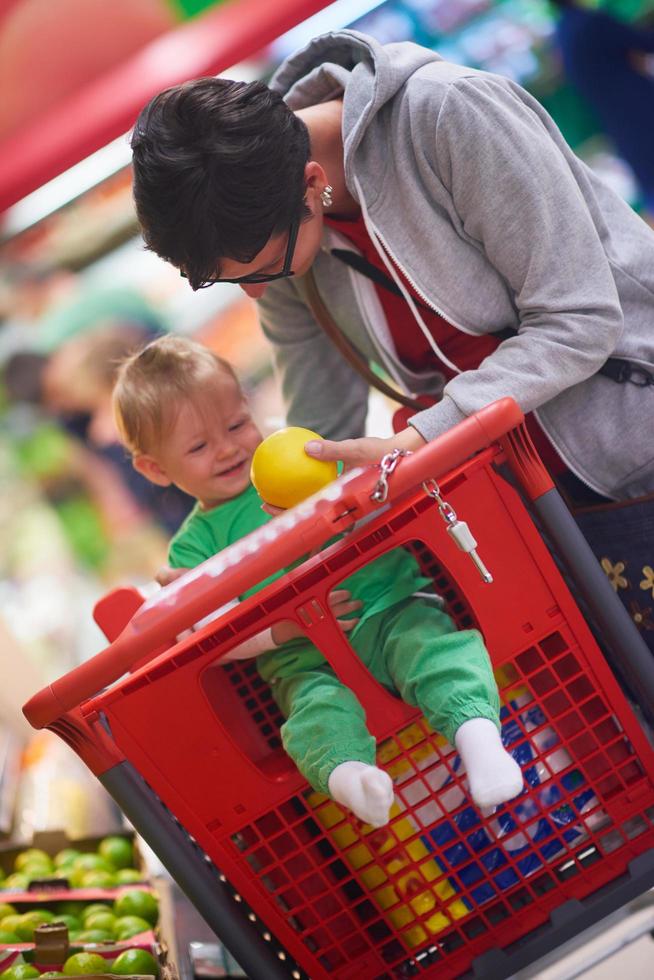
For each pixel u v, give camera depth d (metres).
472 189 1.90
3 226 4.11
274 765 2.04
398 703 1.88
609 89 3.40
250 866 1.88
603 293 1.89
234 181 1.73
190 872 1.88
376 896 2.04
